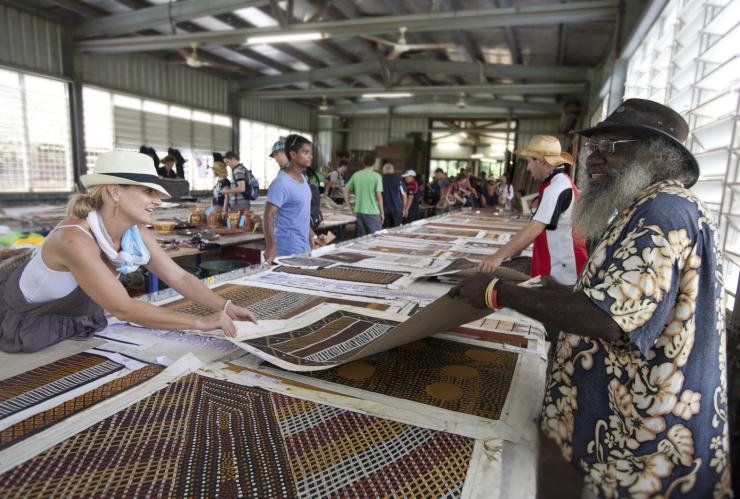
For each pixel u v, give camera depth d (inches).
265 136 717.3
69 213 54.1
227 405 45.1
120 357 55.3
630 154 42.4
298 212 136.6
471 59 505.4
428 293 87.5
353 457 37.8
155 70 513.3
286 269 106.0
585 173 48.1
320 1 342.6
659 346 36.9
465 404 47.0
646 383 37.4
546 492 42.4
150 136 517.0
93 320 63.1
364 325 68.1
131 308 52.7
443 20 295.4
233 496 32.9
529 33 396.8
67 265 52.1
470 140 874.1
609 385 39.8
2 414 41.9
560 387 44.0
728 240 102.3
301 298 82.5
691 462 37.2
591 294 36.0
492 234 182.2
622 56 265.1
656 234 35.2
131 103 490.6
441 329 60.9
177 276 66.1
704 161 125.6
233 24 426.3
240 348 59.2
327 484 34.5
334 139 863.7
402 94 542.6
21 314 56.5
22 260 61.2
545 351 61.7
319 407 45.3
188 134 568.1
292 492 33.6
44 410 42.8
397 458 37.9
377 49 459.5
